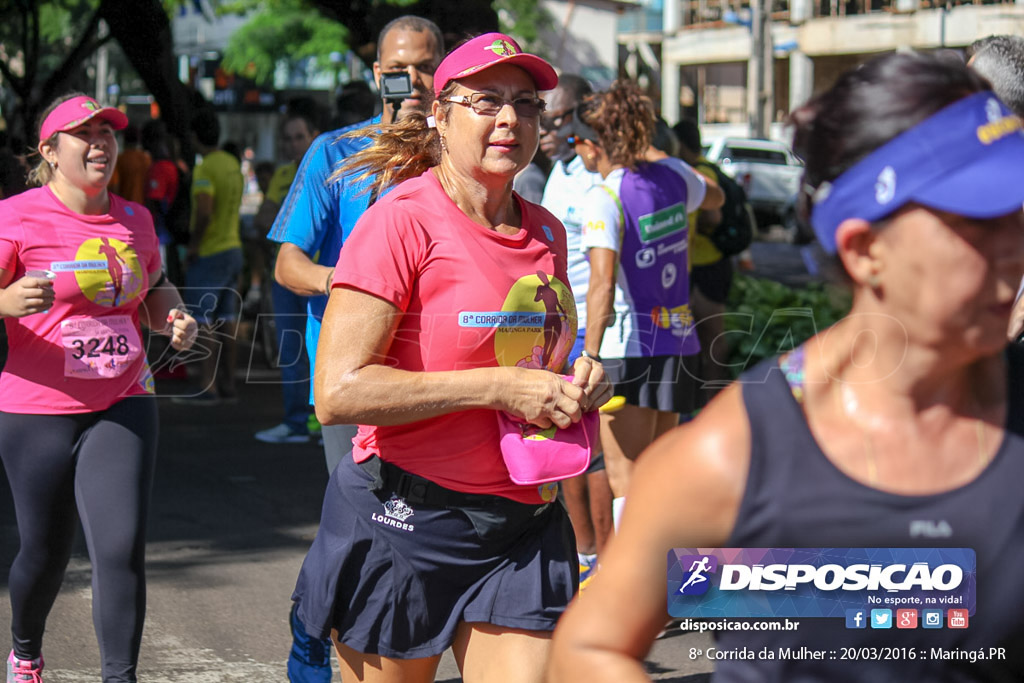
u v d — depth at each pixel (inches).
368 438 104.5
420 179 104.5
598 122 171.9
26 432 138.3
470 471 101.5
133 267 143.6
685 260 177.6
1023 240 53.0
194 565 211.5
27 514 140.9
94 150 142.3
